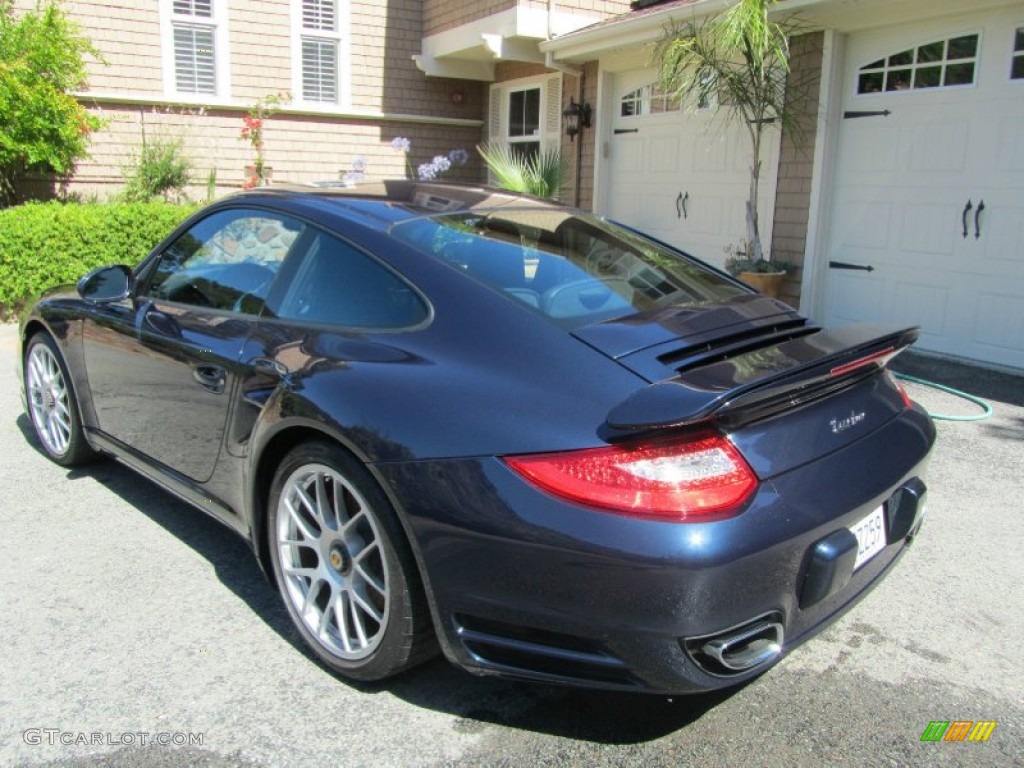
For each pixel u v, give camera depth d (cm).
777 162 781
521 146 1173
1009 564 336
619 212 1002
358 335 258
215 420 298
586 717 240
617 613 195
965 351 667
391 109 1186
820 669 265
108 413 373
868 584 240
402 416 225
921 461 248
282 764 219
